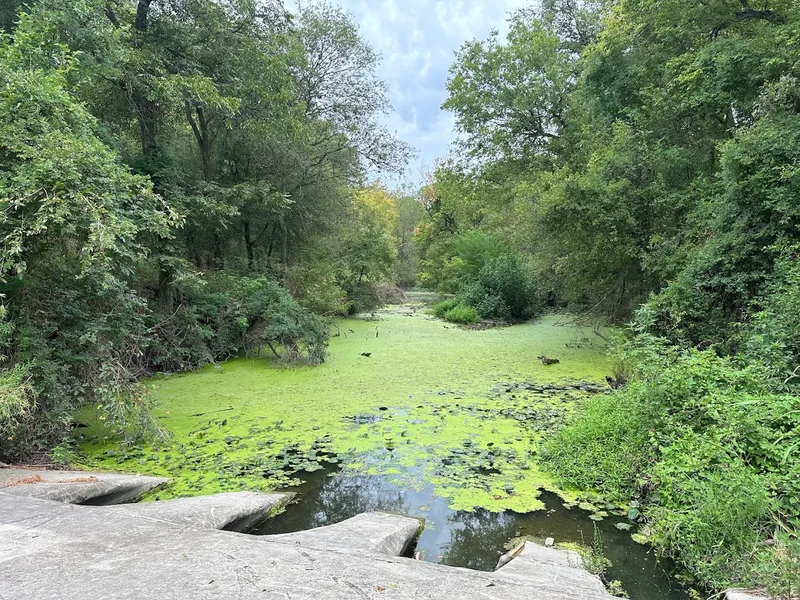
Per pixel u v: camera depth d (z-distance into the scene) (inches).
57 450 184.5
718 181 309.4
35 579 76.7
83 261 177.8
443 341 498.3
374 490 171.3
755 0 386.6
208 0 388.8
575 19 695.7
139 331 253.0
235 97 403.2
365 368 369.4
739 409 146.9
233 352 417.1
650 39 437.4
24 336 187.2
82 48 271.0
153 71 363.3
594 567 120.2
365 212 856.9
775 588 92.7
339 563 88.4
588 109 497.0
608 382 313.9
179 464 193.6
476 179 746.8
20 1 295.1
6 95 183.5
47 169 169.8
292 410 264.1
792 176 235.5
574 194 374.6
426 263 978.7
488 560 131.6
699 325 269.6
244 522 140.4
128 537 97.5
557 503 160.9
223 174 523.2
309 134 510.0
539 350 434.0
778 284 223.8
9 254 169.5
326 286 585.9
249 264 537.3
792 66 287.3
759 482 120.2
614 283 406.9
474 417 248.4
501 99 667.4
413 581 81.6
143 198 221.1
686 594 113.3
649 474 157.5
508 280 663.8
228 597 70.7
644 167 367.2
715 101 332.5
